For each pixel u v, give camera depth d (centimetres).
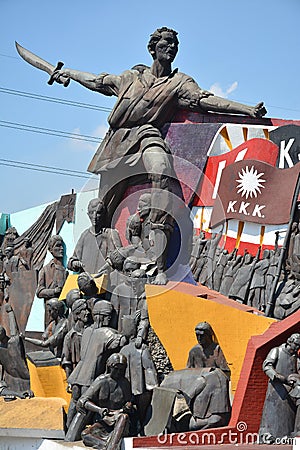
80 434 2975
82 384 3042
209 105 3138
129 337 3036
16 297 3819
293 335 2661
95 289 3209
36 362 3438
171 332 2948
